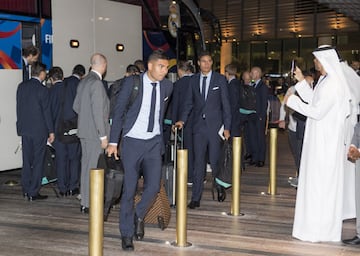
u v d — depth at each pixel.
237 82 9.45
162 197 6.13
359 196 5.67
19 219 6.64
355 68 11.45
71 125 7.24
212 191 7.76
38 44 8.77
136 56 10.53
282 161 11.77
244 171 10.32
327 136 5.69
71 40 9.21
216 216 6.86
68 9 9.17
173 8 11.40
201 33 12.06
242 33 26.05
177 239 5.62
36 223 6.46
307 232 5.81
